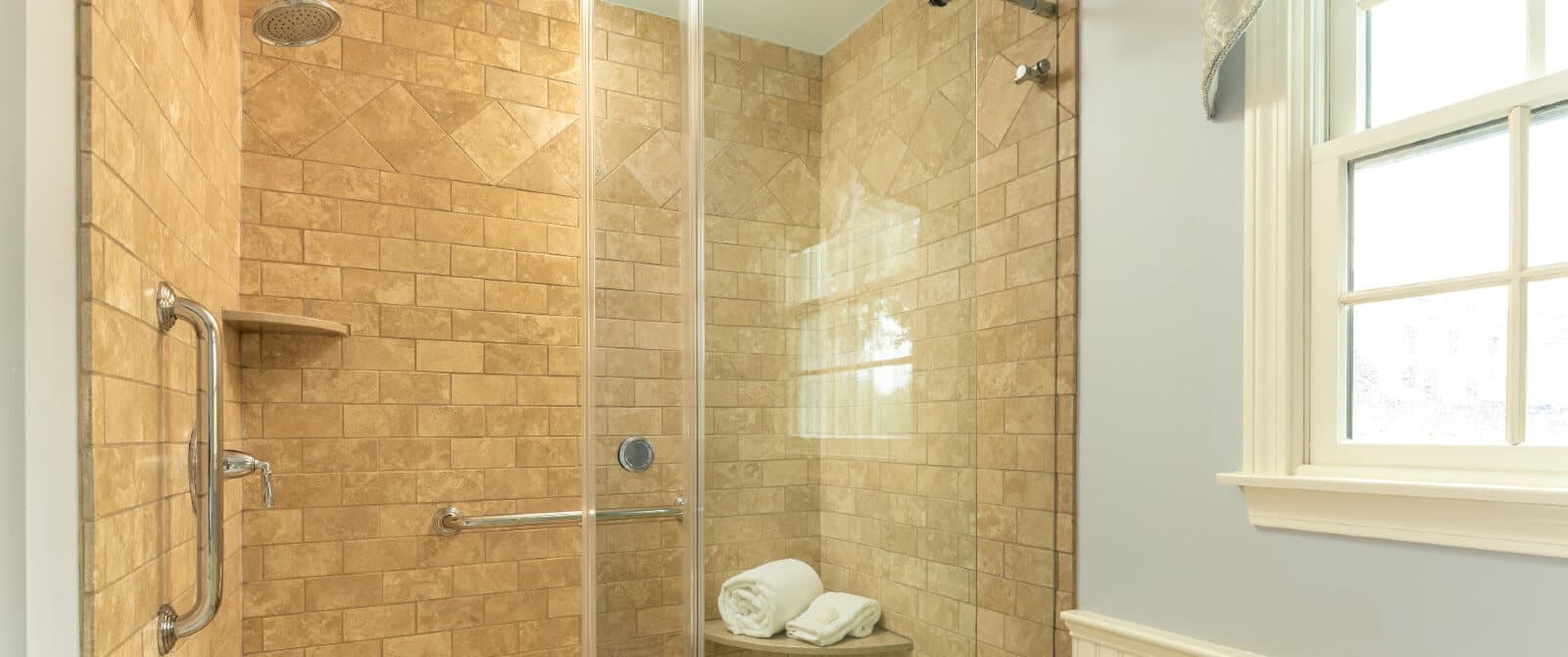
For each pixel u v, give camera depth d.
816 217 1.60
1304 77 1.27
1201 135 1.38
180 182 1.33
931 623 1.61
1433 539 1.05
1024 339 1.65
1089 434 1.57
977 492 1.63
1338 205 1.22
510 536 2.13
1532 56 1.04
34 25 0.81
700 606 1.51
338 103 2.01
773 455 1.56
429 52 2.11
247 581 1.88
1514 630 0.99
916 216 1.64
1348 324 1.23
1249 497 1.26
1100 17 1.58
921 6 1.67
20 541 0.80
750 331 1.55
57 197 0.84
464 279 2.11
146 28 1.10
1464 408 1.09
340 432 1.97
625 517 1.58
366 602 1.98
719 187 1.55
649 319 1.58
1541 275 1.01
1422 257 1.14
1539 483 0.99
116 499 0.95
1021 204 1.67
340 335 1.98
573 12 2.29
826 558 1.57
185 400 1.35
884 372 1.61
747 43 1.58
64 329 0.84
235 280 1.86
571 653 2.18
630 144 1.62
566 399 2.21
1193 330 1.38
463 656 2.06
